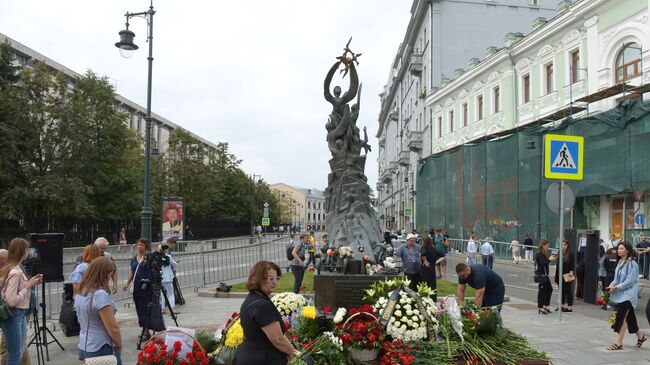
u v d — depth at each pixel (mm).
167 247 10961
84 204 32281
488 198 28359
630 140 18234
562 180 10328
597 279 12781
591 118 20266
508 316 10930
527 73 29516
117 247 17812
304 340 5770
